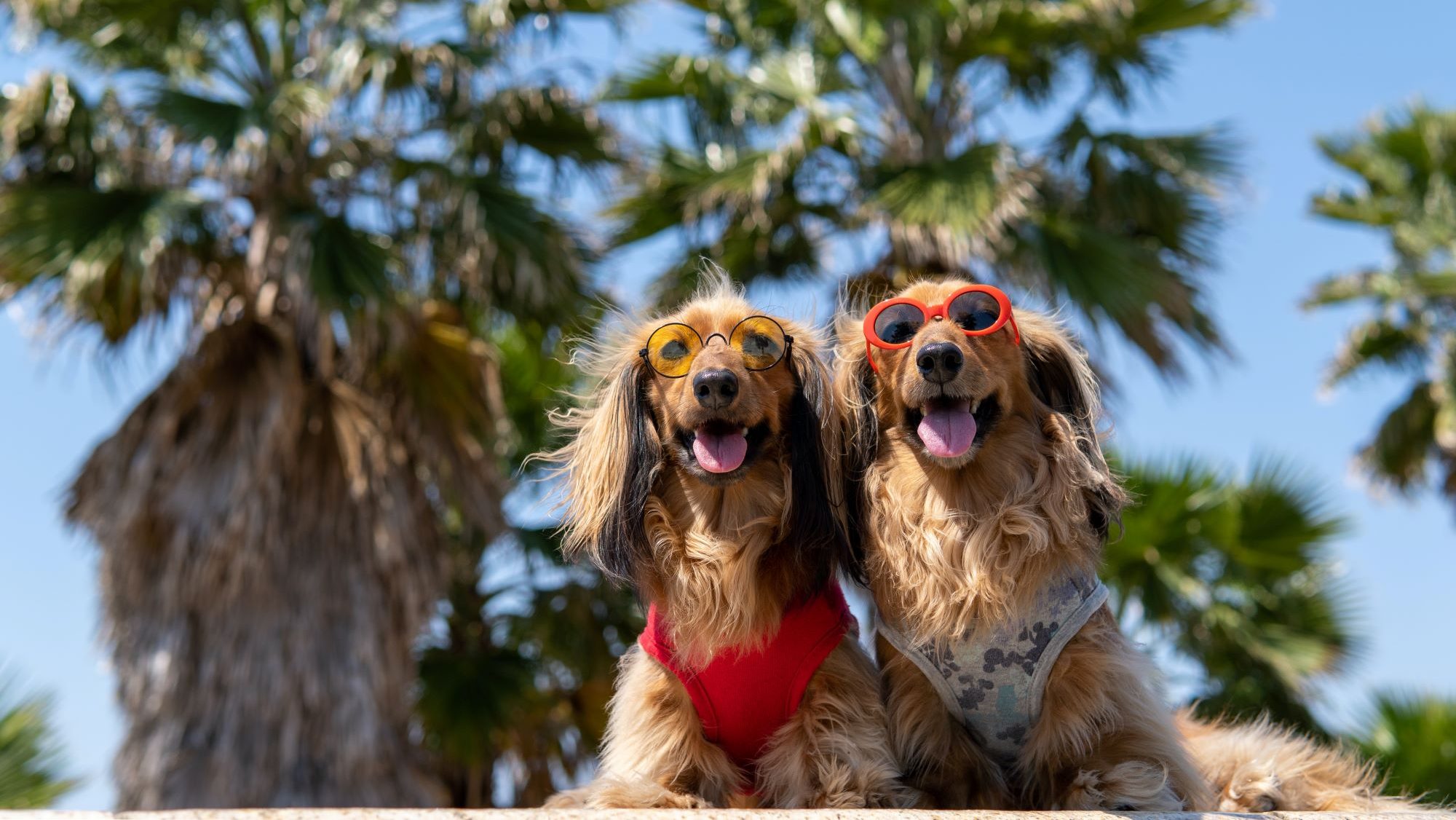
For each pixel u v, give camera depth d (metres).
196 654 8.63
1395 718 10.13
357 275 8.96
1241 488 10.82
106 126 9.48
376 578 9.05
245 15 10.12
